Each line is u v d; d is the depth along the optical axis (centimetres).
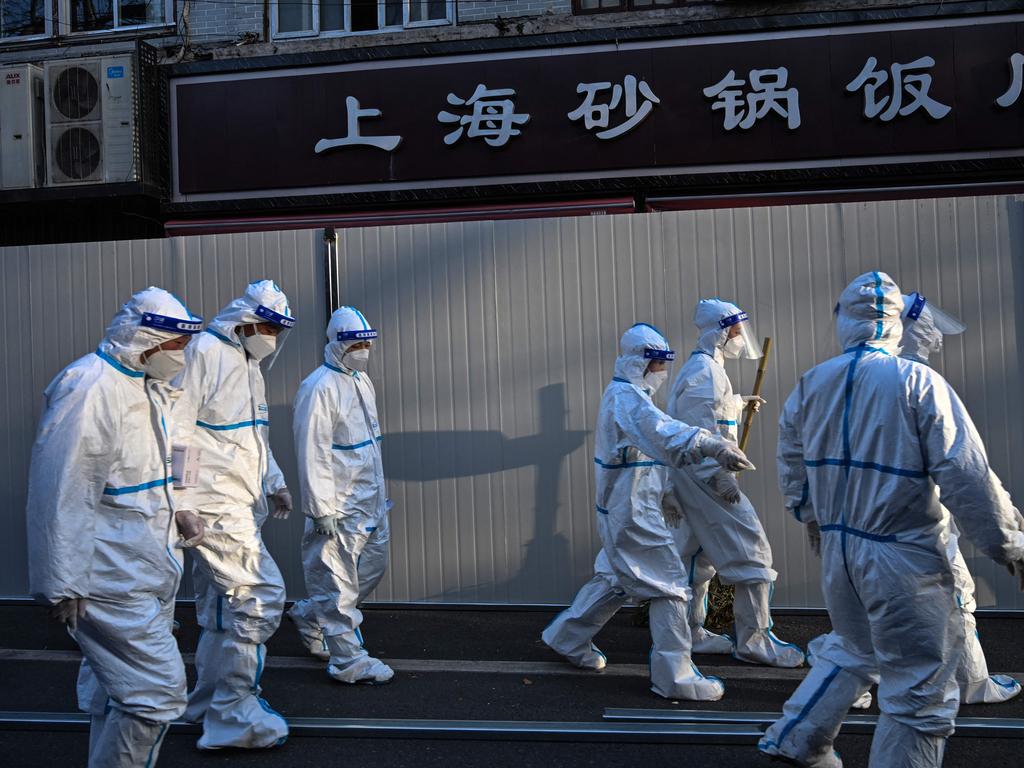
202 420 436
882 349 351
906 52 848
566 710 471
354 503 527
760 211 638
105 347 342
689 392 538
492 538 663
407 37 948
